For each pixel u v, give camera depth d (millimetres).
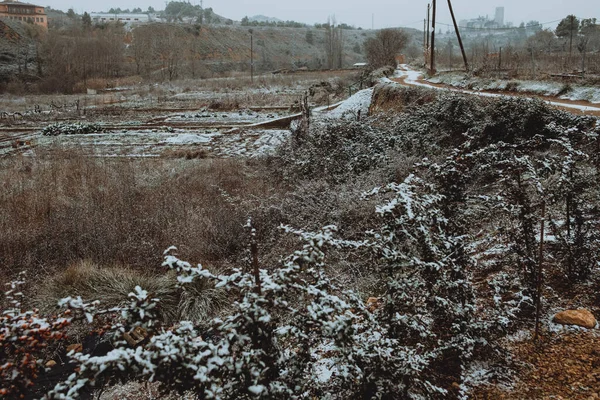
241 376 2832
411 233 3682
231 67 89312
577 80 17891
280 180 12086
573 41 51812
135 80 64688
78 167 13883
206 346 2701
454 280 4086
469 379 3875
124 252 8078
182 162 15836
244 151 18922
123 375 2645
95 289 6742
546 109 10430
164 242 8242
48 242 8469
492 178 6594
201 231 8508
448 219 4242
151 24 102875
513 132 10344
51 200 10547
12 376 2908
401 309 3848
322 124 14180
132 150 19922
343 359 3174
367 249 3658
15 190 11203
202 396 2738
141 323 2844
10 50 66438
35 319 2982
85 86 57844
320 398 3369
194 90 50875
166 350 2564
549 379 3678
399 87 19859
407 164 9914
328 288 3295
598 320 4332
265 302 2826
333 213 7953
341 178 10891
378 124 14820
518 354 4062
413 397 3508
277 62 97125
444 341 4215
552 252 5531
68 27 98625
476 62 34688
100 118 32594
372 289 5758
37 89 56250
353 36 144000
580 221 5086
